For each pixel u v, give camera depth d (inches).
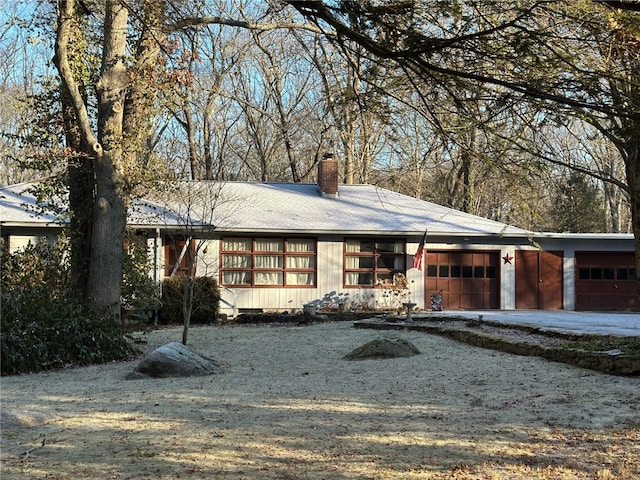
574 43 185.6
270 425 268.8
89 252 577.0
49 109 584.1
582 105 176.2
